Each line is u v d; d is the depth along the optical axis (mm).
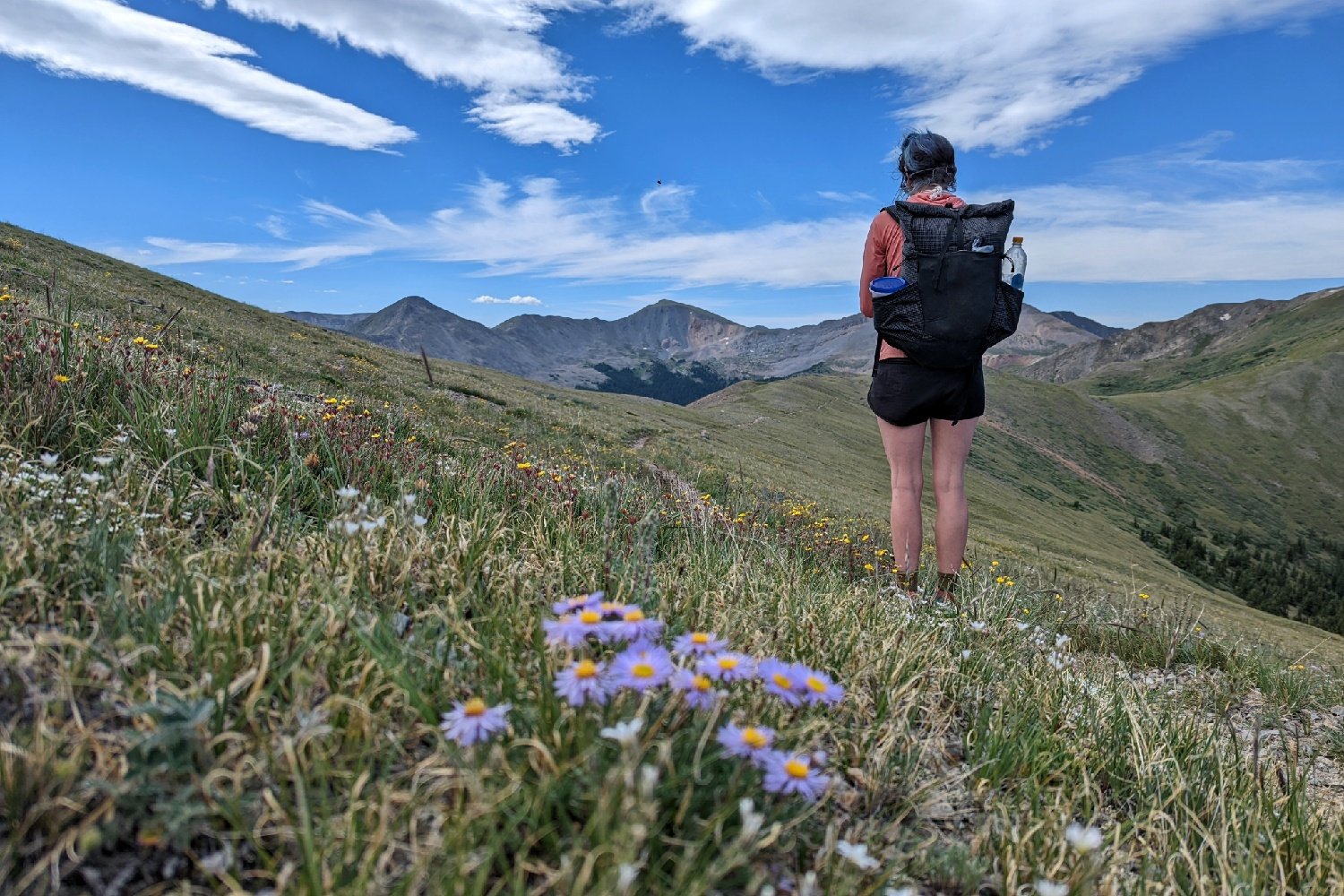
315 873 1111
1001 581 4887
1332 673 6293
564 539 2998
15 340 3801
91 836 1093
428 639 1931
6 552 1820
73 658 1551
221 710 1421
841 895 1278
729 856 1188
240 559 2127
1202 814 2262
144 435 3176
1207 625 7297
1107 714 2787
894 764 1944
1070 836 1484
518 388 51688
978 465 138875
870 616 3100
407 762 1504
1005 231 3791
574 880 1184
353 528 2217
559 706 1507
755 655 2072
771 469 44688
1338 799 3082
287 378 17188
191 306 32469
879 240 4141
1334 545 183750
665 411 68938
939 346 3791
